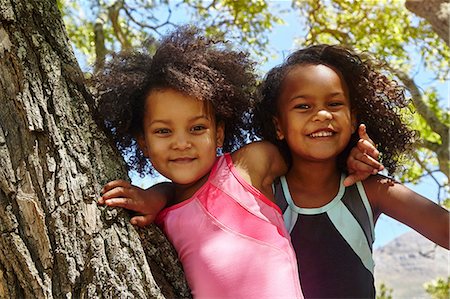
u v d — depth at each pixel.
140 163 2.67
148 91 2.43
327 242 2.62
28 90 2.10
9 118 2.07
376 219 2.72
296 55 2.78
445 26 5.77
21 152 2.06
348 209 2.64
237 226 2.32
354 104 2.77
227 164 2.46
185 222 2.35
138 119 2.50
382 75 2.87
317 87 2.58
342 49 2.78
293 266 2.32
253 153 2.52
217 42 2.61
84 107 2.24
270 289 2.22
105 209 2.12
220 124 2.59
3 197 2.02
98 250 2.05
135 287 2.06
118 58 2.55
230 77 2.58
